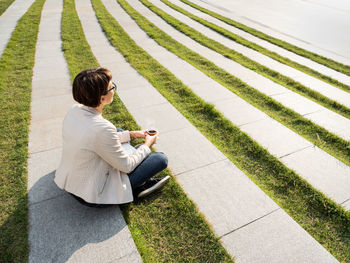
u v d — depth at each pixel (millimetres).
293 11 13398
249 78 5656
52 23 9109
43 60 6035
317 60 7078
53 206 2451
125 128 3707
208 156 3236
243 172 3006
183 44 7637
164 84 5102
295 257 2139
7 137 3395
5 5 12023
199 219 2396
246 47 7746
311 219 2508
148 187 2605
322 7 14742
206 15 11516
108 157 1905
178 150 3322
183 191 2697
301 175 3008
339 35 9641
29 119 3820
